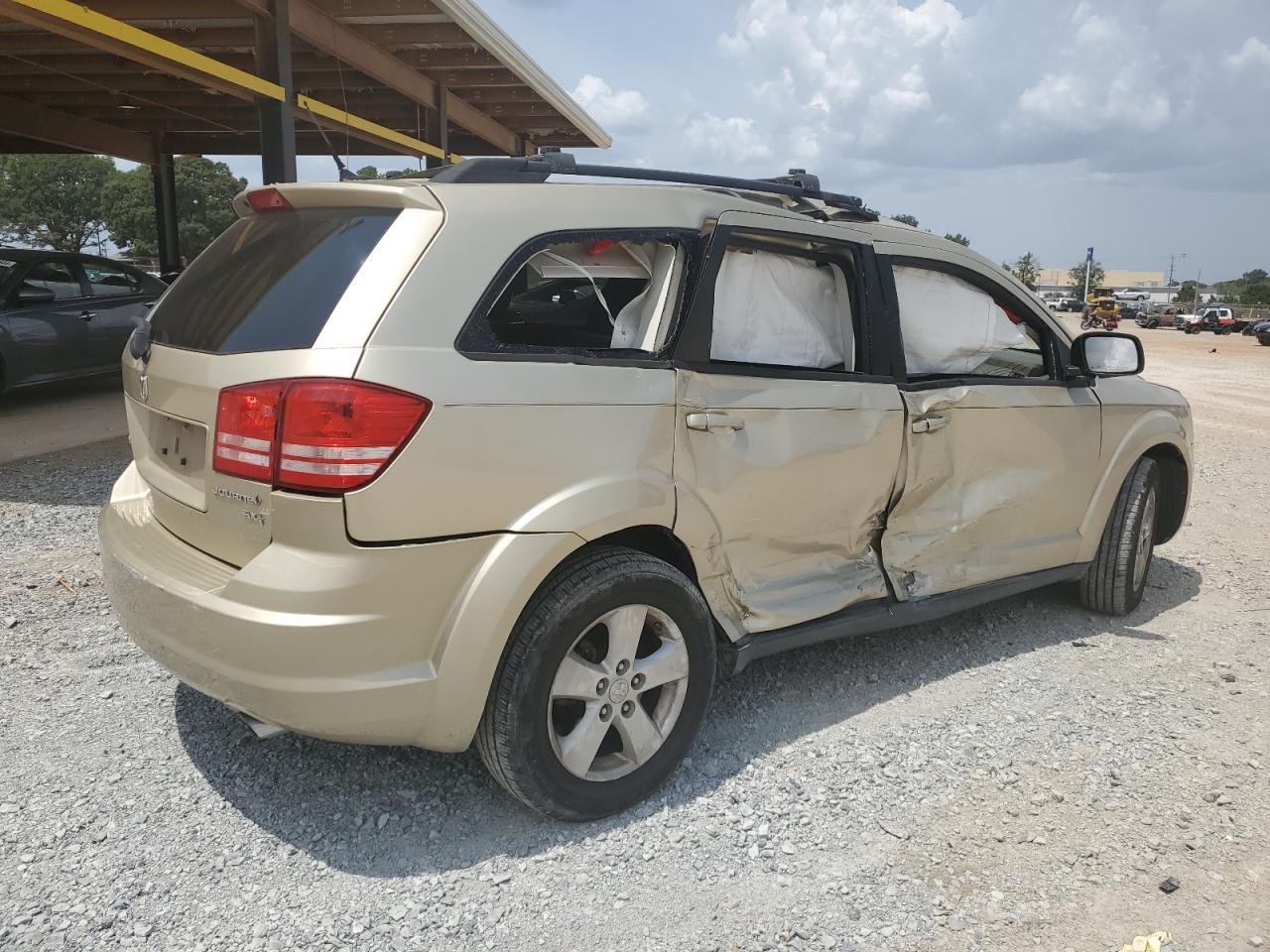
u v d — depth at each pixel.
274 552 2.38
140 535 2.88
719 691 3.69
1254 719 3.59
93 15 7.28
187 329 2.87
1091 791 3.04
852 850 2.71
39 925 2.29
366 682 2.38
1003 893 2.54
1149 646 4.34
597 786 2.76
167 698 3.46
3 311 9.14
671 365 2.92
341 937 2.30
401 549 2.38
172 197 18.31
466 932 2.34
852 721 3.48
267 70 9.60
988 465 3.93
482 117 15.84
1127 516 4.52
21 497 6.16
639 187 2.99
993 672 3.97
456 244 2.54
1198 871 2.65
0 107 14.36
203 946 2.25
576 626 2.62
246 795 2.88
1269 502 7.45
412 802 2.88
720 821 2.83
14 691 3.47
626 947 2.31
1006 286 4.14
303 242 2.73
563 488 2.62
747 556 3.17
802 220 3.37
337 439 2.31
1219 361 27.70
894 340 3.60
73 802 2.80
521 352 2.62
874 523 3.58
